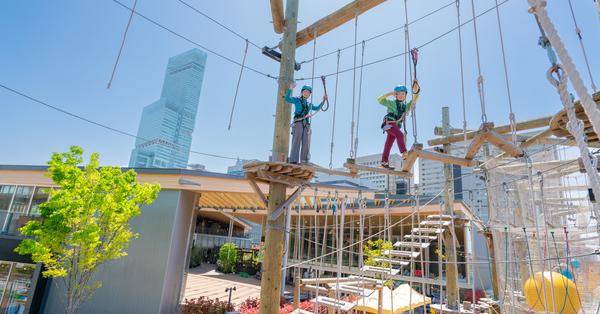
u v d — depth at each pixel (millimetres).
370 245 18984
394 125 5973
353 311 9977
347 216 20125
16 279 13258
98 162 10977
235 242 44781
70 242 10031
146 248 12812
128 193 11297
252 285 21984
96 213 12289
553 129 4918
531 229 6309
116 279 12672
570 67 1829
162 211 13188
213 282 22469
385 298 10602
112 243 11070
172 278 12852
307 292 18953
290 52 7566
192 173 13461
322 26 7707
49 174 10562
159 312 11945
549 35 1907
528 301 5773
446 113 11438
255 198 15008
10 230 14594
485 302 11164
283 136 6996
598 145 4930
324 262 22391
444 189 10875
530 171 4590
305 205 19875
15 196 15414
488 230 11109
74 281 10547
